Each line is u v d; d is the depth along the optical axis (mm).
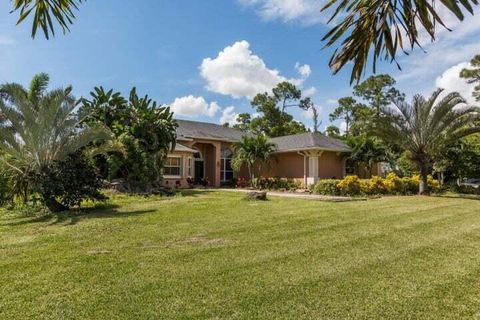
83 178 10430
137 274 4594
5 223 8586
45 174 10000
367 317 3449
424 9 2285
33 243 6285
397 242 6352
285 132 38656
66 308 3596
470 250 5836
